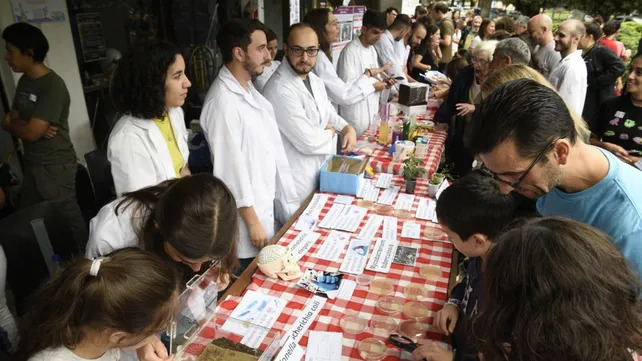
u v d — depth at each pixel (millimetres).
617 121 2818
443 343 1435
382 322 1540
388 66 4281
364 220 2275
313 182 2863
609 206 1104
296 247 2021
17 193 3555
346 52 4289
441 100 4695
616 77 4090
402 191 2617
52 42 3768
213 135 2223
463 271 2010
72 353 1005
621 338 653
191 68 5324
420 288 1730
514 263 702
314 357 1378
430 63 7012
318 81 3016
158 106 1812
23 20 3523
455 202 1384
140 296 959
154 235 1291
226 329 1462
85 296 947
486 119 1014
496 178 1097
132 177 1824
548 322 644
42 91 2816
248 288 1735
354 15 5129
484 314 770
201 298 1380
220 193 1237
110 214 1387
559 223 742
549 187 1075
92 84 4457
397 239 2096
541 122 958
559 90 3357
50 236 2096
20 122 2840
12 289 1986
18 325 1796
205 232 1168
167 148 1948
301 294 1705
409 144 2943
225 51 2234
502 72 1773
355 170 2680
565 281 647
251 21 2211
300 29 2580
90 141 4270
